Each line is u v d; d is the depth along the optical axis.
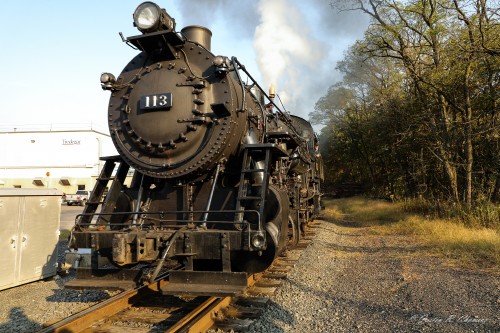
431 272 7.12
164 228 5.57
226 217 5.63
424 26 14.73
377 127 22.45
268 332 4.32
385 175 28.69
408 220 14.26
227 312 4.73
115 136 6.08
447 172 14.59
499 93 12.76
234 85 5.98
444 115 14.42
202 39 6.72
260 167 5.83
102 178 6.29
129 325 4.55
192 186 5.91
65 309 5.38
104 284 4.88
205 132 5.63
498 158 13.52
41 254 7.33
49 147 42.88
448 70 13.45
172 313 4.91
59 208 7.85
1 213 6.59
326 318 4.90
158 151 5.70
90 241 5.08
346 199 31.77
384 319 4.82
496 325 4.51
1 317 5.16
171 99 5.61
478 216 12.10
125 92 6.10
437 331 4.38
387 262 8.16
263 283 6.09
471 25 12.41
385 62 18.81
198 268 5.74
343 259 8.71
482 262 7.74
